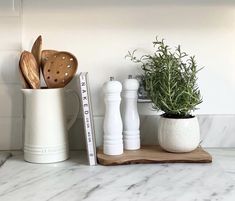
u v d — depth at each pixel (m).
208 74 1.12
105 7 1.10
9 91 1.11
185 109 1.00
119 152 0.99
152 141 1.12
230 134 1.13
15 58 1.10
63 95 1.00
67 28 1.11
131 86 1.03
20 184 0.82
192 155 0.98
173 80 1.00
